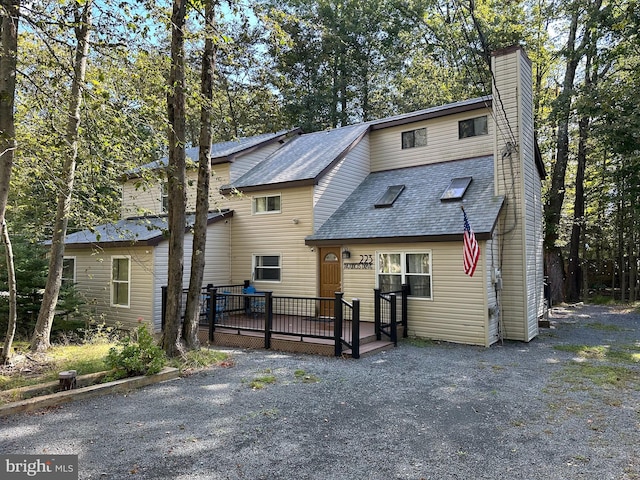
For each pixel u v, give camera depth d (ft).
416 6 68.33
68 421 15.19
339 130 51.39
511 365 24.50
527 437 14.16
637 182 46.83
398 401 17.90
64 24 17.56
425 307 32.99
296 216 40.37
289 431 14.52
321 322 35.14
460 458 12.56
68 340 29.76
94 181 26.17
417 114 43.98
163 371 21.12
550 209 58.23
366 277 36.17
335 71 85.35
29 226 35.53
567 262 74.28
